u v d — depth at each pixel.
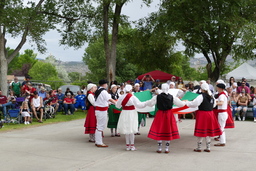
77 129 11.57
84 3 20.92
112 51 21.70
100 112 7.98
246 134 10.35
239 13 23.66
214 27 21.89
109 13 22.05
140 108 7.42
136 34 24.44
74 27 21.47
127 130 7.41
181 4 22.27
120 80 46.16
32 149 7.60
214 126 7.40
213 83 25.09
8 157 6.68
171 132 7.12
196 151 7.47
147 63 28.25
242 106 15.13
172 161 6.40
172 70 28.91
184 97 8.84
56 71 75.81
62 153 7.15
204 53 25.80
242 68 20.95
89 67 51.62
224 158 6.70
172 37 22.12
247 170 5.71
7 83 17.38
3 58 16.11
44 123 13.27
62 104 17.73
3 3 15.09
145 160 6.48
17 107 13.73
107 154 7.07
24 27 15.84
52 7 19.45
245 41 21.89
